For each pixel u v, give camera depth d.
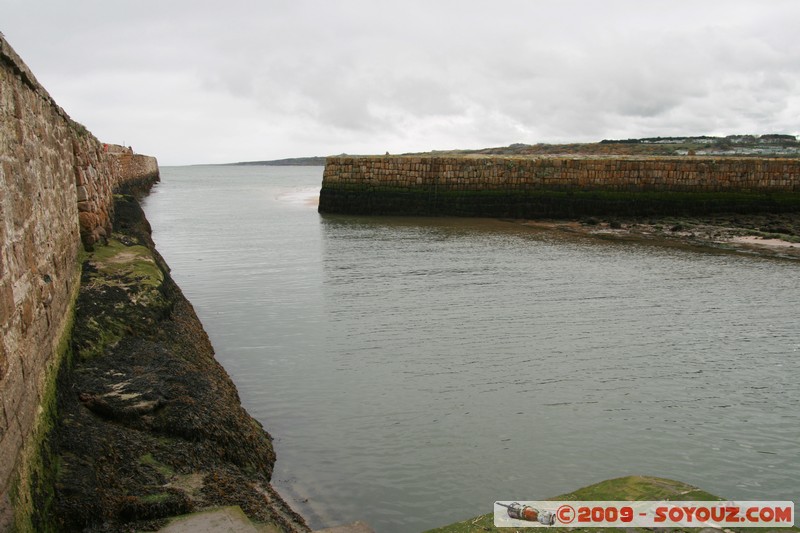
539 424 8.75
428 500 6.86
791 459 7.90
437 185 37.81
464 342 12.28
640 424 8.80
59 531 4.67
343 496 6.88
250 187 81.06
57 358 6.51
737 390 10.08
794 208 37.25
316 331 12.94
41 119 7.42
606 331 13.15
